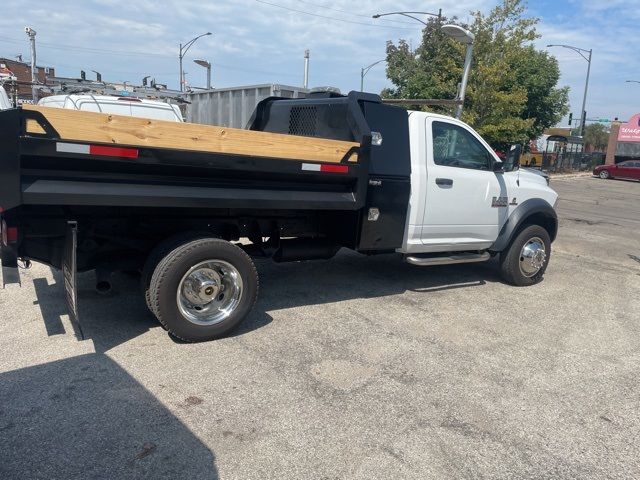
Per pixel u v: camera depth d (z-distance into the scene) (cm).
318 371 427
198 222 499
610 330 572
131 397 370
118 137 379
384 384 412
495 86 1848
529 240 719
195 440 325
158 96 1183
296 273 725
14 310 522
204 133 414
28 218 410
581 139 4028
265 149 448
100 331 479
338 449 325
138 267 486
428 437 344
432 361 460
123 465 298
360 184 521
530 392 415
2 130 345
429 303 623
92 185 386
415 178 594
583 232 1273
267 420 352
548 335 543
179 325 447
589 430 366
